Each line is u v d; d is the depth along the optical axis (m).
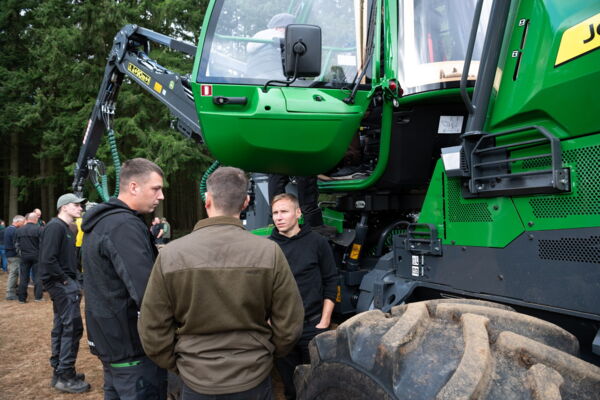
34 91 19.95
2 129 19.83
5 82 19.39
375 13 2.77
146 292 1.75
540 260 1.59
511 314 1.53
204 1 17.53
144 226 2.29
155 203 2.43
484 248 1.80
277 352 1.88
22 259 7.84
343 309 3.16
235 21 2.83
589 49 1.45
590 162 1.45
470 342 1.39
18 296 8.23
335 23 2.86
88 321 2.29
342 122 2.66
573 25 1.50
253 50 2.83
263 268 1.75
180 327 1.80
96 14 16.41
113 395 2.37
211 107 2.69
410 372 1.41
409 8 2.67
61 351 3.88
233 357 1.73
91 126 5.45
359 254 3.18
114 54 5.06
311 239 2.99
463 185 1.88
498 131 1.78
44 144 19.97
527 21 1.70
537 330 1.46
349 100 2.73
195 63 2.74
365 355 1.54
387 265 2.60
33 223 8.05
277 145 2.60
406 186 2.97
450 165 1.86
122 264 2.11
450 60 2.58
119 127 16.64
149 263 2.17
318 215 3.32
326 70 2.80
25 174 25.11
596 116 1.42
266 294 1.78
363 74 2.74
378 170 2.84
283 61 2.51
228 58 2.77
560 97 1.52
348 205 3.28
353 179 3.12
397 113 2.77
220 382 1.69
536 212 1.61
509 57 1.75
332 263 3.02
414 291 2.26
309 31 2.39
